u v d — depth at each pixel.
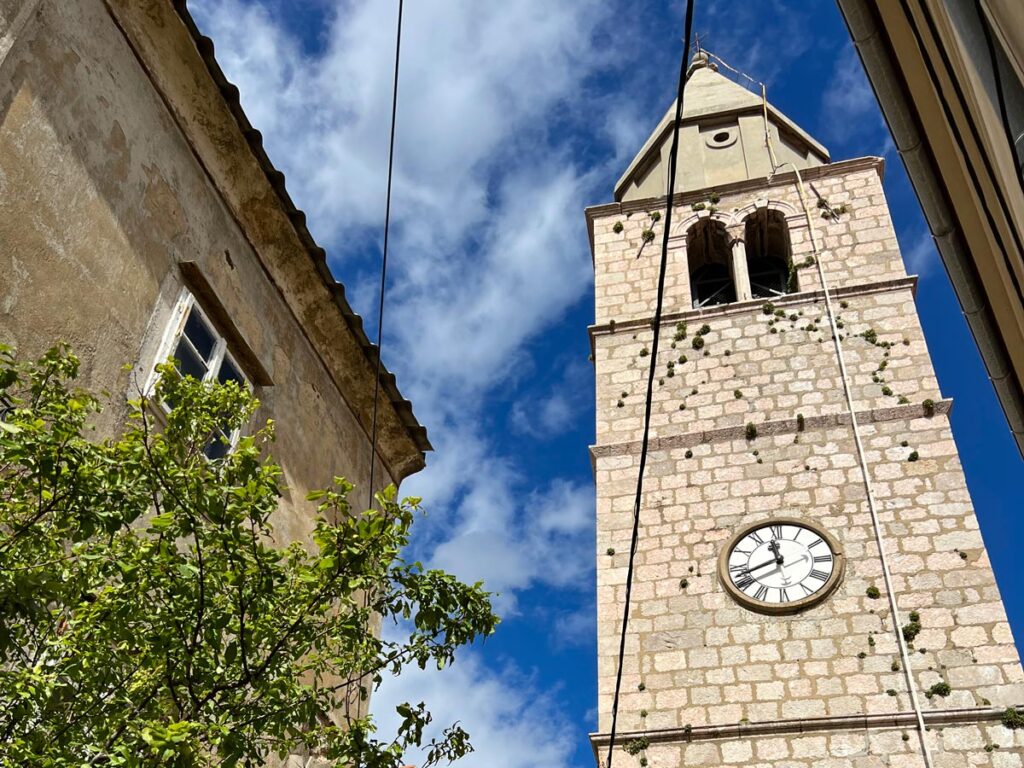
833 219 26.25
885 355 22.33
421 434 15.70
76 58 10.16
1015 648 16.91
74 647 6.77
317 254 13.57
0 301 8.59
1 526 7.47
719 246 27.69
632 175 30.88
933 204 8.59
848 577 18.64
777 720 16.94
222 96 12.25
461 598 8.28
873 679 17.12
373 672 8.38
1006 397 9.87
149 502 7.18
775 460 21.00
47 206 9.38
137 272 10.51
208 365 11.39
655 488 21.31
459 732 8.45
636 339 24.58
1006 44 5.71
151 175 11.09
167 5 11.39
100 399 9.53
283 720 7.35
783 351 23.12
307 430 13.30
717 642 18.36
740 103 31.08
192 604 7.20
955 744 15.96
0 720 6.55
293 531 12.31
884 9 7.75
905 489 19.75
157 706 6.89
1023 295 8.23
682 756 16.97
